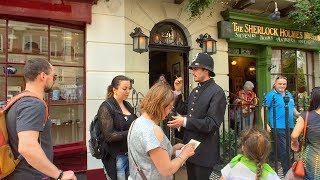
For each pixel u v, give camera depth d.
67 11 5.36
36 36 5.40
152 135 2.08
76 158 5.48
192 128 2.85
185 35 6.86
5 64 5.14
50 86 2.38
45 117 2.22
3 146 2.09
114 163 3.31
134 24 6.18
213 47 6.42
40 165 1.99
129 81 3.54
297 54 8.37
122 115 3.38
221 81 7.06
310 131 3.19
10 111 2.17
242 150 2.29
